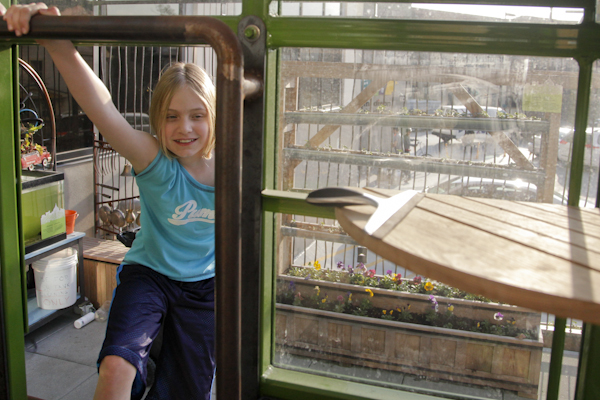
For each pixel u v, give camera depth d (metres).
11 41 1.29
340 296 1.46
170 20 0.77
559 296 0.49
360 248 1.59
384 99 1.36
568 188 1.18
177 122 1.44
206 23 0.75
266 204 1.14
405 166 1.38
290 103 1.39
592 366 1.10
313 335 1.44
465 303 1.55
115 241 3.29
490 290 0.52
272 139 1.18
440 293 1.57
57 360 2.55
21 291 1.46
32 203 2.54
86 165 3.65
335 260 1.56
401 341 1.46
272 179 1.19
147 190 1.47
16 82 1.40
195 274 1.53
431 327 1.49
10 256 1.40
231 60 0.75
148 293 1.44
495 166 1.34
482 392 1.47
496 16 1.07
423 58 1.32
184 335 1.52
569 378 1.21
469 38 1.01
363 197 0.74
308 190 1.42
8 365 1.42
